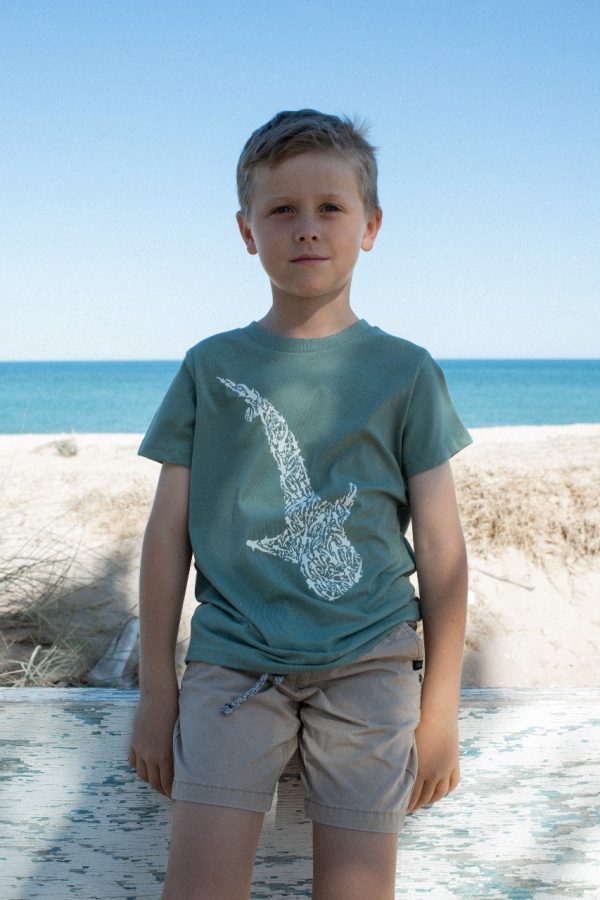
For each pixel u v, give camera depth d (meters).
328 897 1.39
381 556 1.61
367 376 1.69
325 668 1.49
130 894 1.59
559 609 3.49
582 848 1.60
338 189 1.72
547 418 39.47
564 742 1.61
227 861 1.38
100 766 1.61
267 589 1.56
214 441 1.71
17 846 1.61
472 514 4.04
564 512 4.04
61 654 3.00
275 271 1.73
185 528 1.71
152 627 1.63
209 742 1.44
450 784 1.57
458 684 1.60
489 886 1.60
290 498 1.63
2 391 61.94
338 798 1.44
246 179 1.80
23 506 4.69
